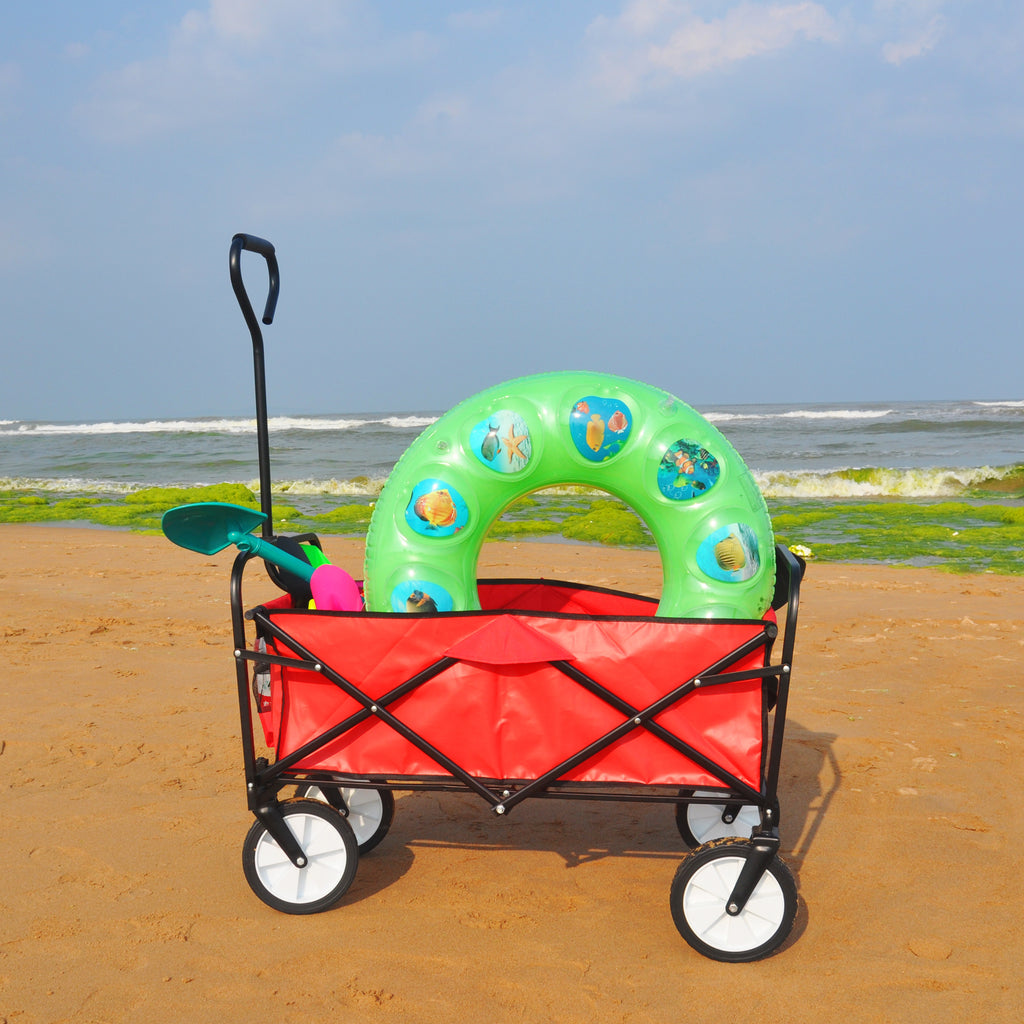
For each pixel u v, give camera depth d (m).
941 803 4.62
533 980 3.10
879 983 3.10
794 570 3.13
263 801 3.40
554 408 3.47
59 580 10.46
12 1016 2.87
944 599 9.55
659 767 3.23
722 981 3.11
